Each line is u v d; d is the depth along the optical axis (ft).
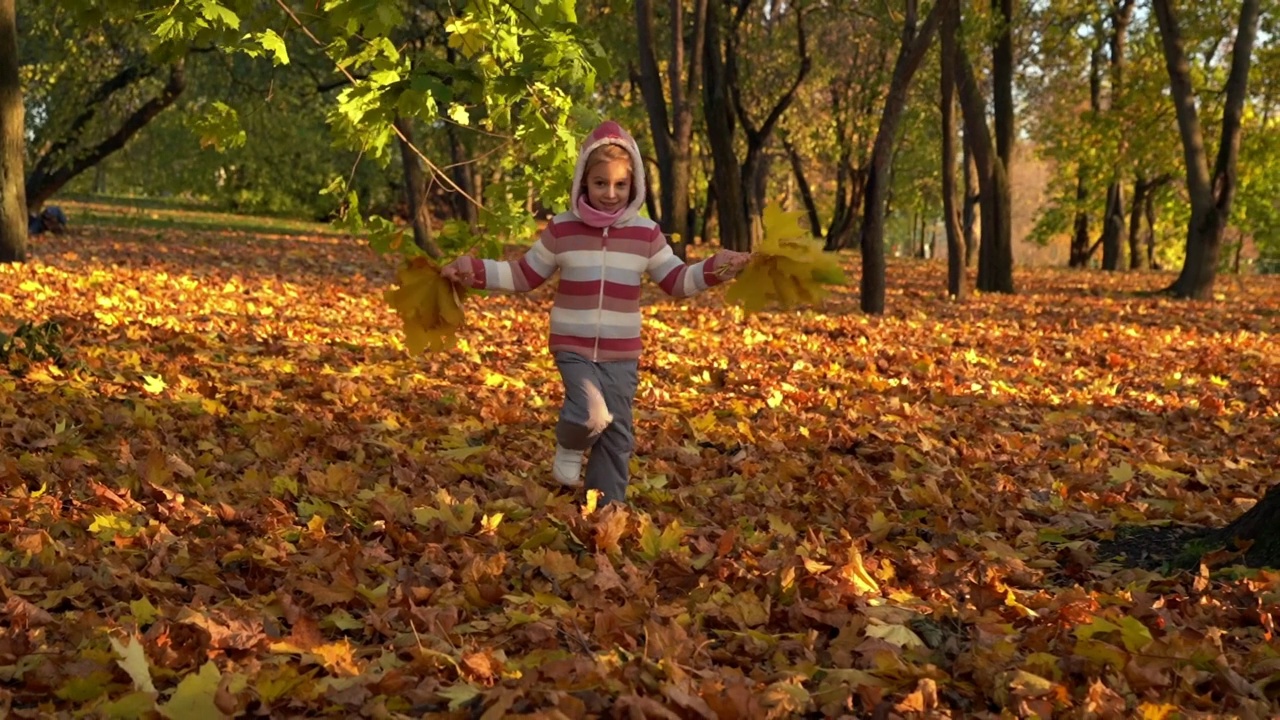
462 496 16.87
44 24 56.70
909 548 15.33
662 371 31.19
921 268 102.99
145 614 11.44
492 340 35.32
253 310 39.78
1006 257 71.26
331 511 15.49
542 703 9.40
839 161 120.26
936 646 11.40
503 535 14.74
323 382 25.03
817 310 51.93
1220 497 18.66
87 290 41.63
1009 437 23.61
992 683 10.25
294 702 9.54
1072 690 10.28
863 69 108.27
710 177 121.08
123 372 24.64
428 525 14.94
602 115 18.31
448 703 9.62
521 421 22.94
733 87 80.12
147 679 9.54
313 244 86.17
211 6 15.53
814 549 14.37
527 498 16.48
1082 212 128.77
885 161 50.75
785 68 96.53
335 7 15.90
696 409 25.32
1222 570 13.74
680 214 63.46
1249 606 12.48
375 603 12.12
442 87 16.07
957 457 21.45
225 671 9.95
